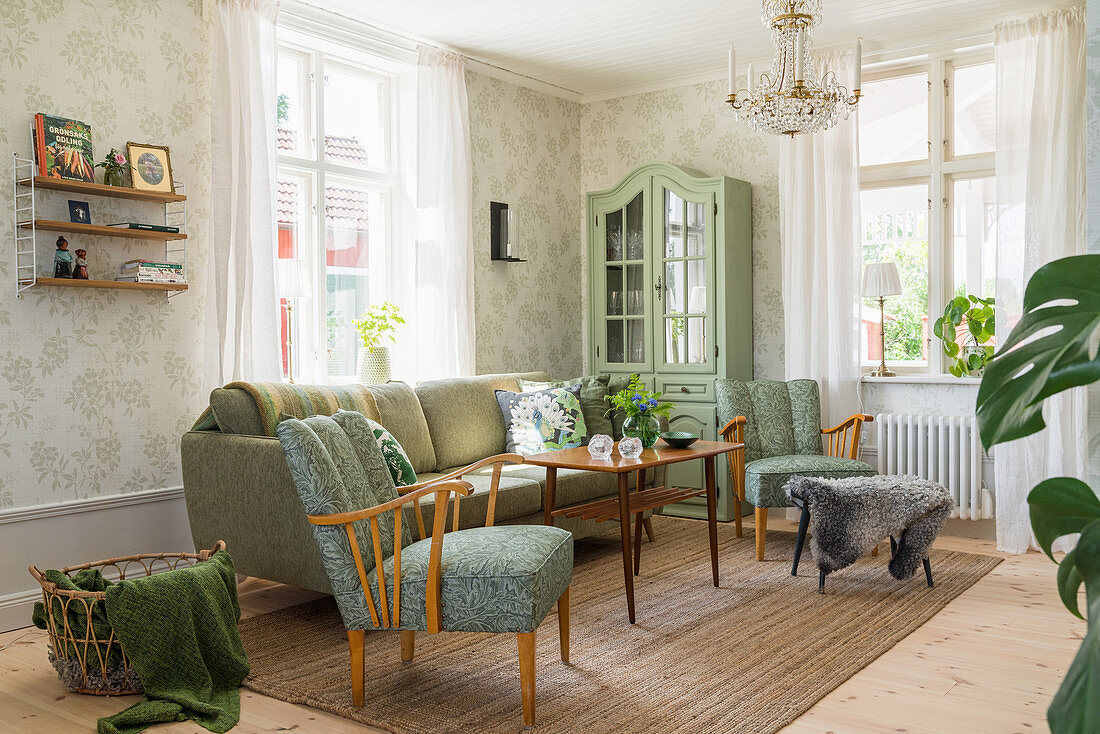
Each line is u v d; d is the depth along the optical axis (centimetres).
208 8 414
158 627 272
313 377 488
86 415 371
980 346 499
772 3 368
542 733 245
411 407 448
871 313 555
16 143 348
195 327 410
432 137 523
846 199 527
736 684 280
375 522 257
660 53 547
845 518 379
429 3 457
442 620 253
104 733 246
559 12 473
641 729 247
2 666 307
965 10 468
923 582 402
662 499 381
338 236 511
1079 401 448
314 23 462
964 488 490
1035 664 298
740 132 581
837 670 291
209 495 362
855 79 373
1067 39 452
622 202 594
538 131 615
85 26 369
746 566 436
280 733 251
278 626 346
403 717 257
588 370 623
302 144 485
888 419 513
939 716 256
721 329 550
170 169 392
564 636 301
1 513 342
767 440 500
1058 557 455
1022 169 470
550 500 375
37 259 354
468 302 541
